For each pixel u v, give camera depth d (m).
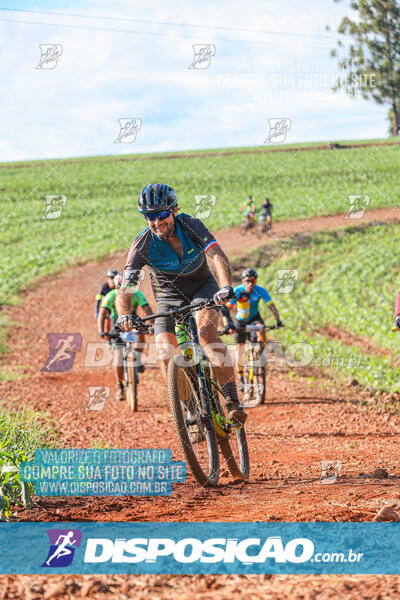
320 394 11.75
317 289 23.48
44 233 40.38
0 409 7.71
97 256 33.06
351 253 29.83
